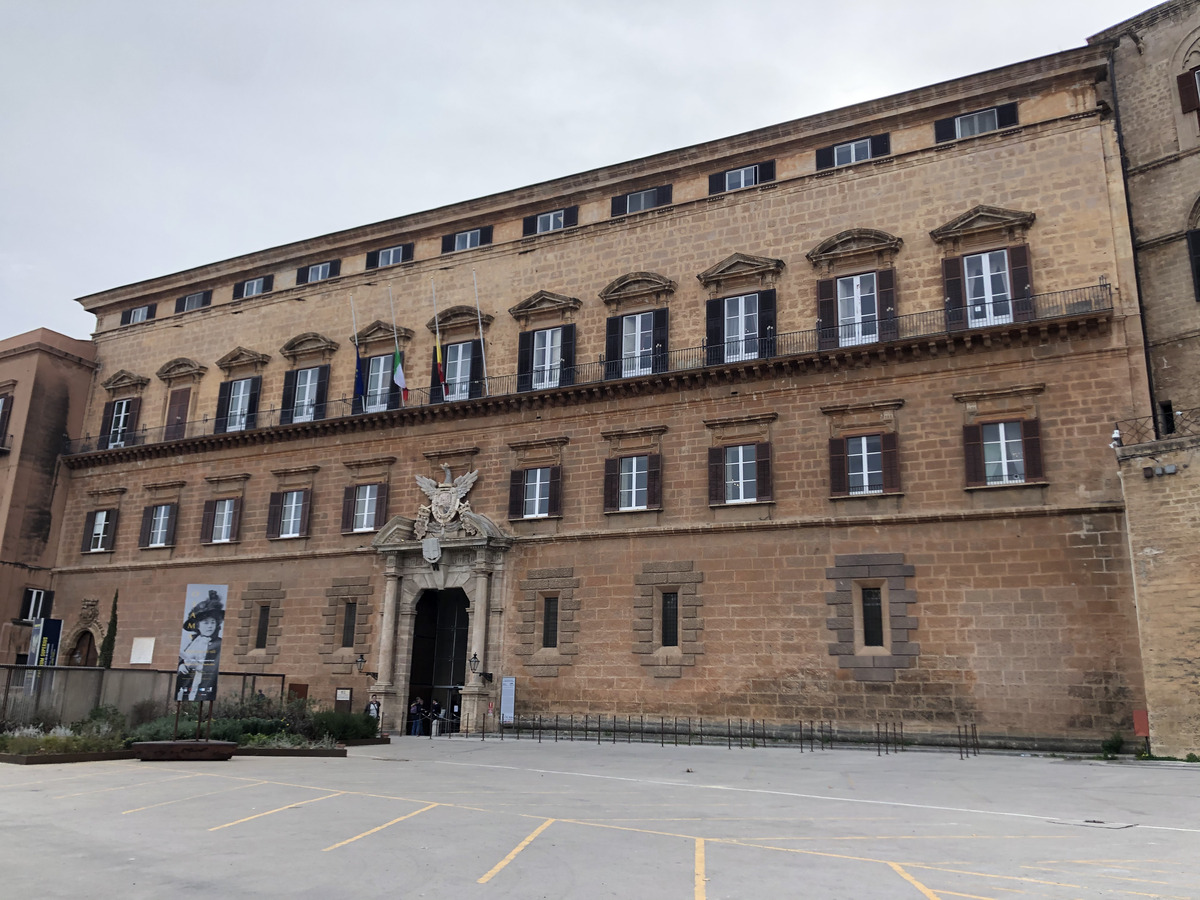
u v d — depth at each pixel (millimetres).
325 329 48000
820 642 32781
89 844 12828
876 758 27156
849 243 35781
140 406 53188
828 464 34156
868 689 31688
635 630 36000
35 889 10203
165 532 49656
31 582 51406
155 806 16297
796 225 37250
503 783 20578
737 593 34531
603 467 38531
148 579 49062
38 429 52844
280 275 50750
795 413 35188
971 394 32312
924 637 31281
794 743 32125
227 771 22125
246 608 45438
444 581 40594
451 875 11047
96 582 50844
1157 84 34812
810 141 37844
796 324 36219
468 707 37938
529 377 41312
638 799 17953
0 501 51406
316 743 29359
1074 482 30344
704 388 37094
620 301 40125
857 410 34031
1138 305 30766
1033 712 29281
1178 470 26953
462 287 44500
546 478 39875
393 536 41781
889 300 34500
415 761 26250
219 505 48281
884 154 36281
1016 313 32281
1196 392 31891
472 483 41188
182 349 52688
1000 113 34562
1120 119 35469
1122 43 36000
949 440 32438
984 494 31516
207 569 47344
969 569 31141
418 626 42000
